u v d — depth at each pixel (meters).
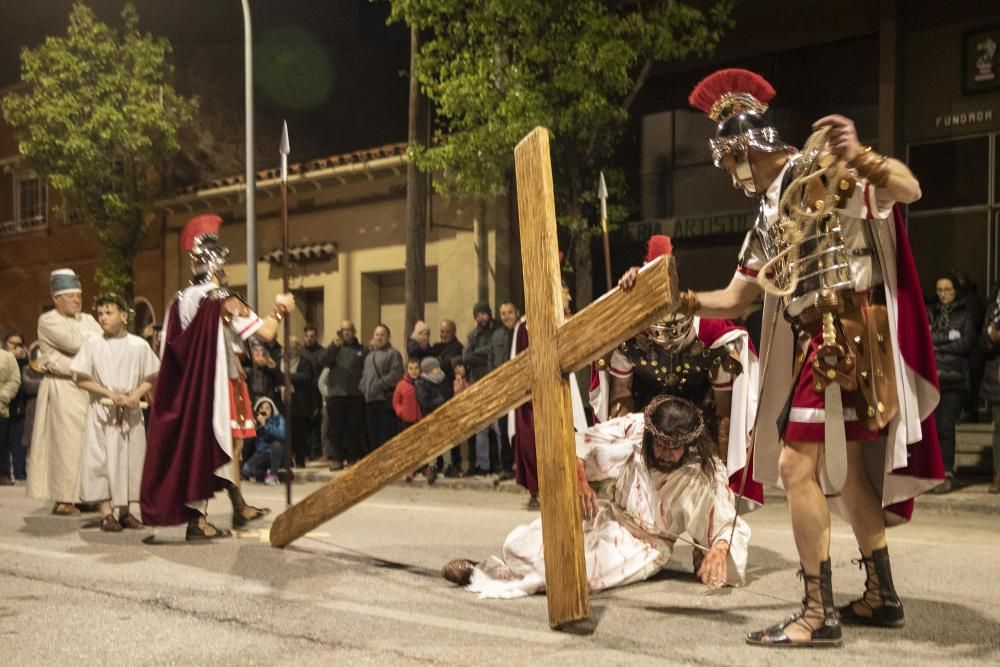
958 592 5.02
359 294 19.42
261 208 21.27
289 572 5.77
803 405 3.95
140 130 20.86
